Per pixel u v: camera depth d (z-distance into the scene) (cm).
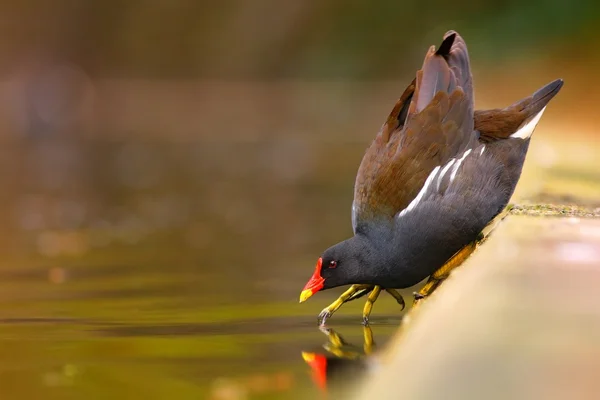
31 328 913
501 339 573
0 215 1955
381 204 947
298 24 5331
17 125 4584
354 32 5103
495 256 730
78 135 4069
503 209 973
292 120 4244
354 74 5006
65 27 5641
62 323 938
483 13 4291
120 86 5544
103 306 1031
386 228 941
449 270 947
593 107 2647
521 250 741
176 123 4391
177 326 917
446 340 596
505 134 992
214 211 1947
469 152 954
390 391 579
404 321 786
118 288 1151
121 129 4253
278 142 3503
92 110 5034
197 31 5569
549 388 514
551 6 3781
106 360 773
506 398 514
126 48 5616
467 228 938
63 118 4828
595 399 495
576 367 529
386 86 4794
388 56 4928
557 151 1579
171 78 5541
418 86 1010
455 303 653
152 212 1962
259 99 5100
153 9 5600
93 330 901
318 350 796
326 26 5225
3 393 671
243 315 977
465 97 986
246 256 1404
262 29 5428
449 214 924
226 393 659
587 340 559
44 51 5616
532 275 679
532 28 3838
